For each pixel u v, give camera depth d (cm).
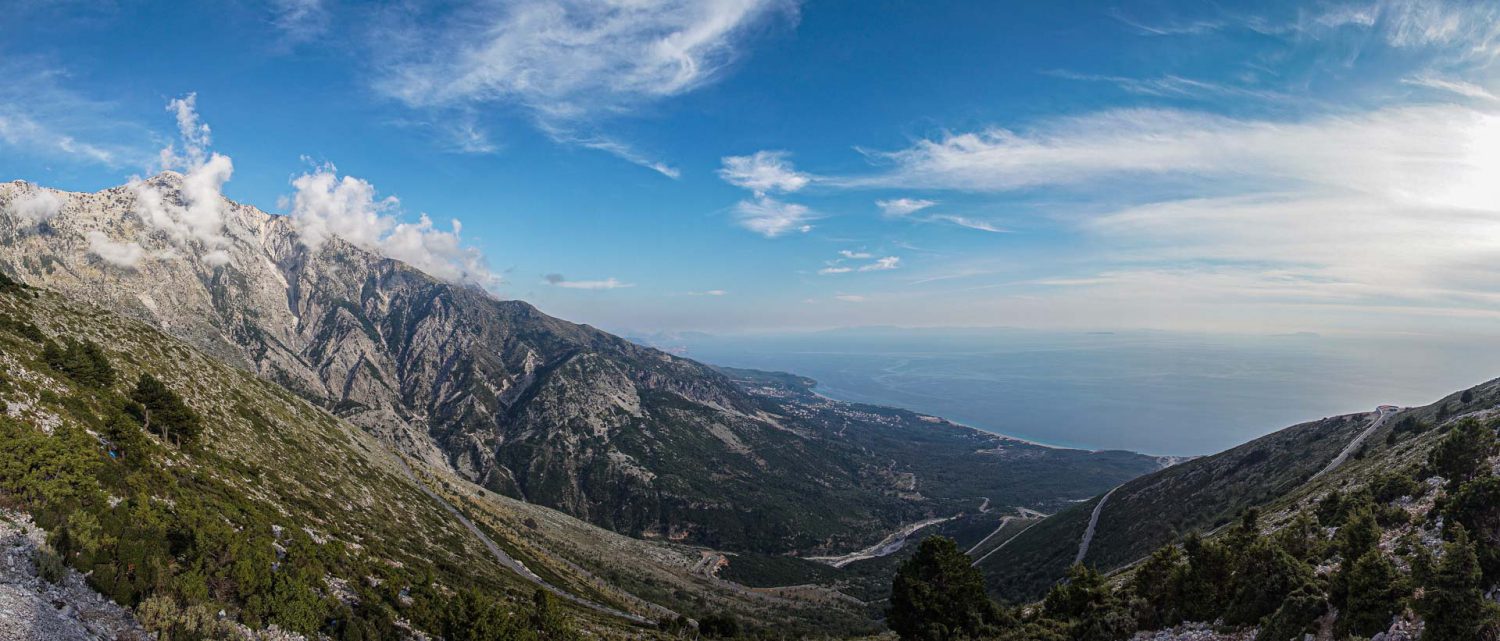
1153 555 4009
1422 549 2466
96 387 6303
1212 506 12675
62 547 2381
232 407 9556
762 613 16388
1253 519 4322
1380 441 9756
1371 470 6431
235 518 4212
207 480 5144
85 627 2041
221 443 7469
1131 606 3688
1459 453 4006
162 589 2497
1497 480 2786
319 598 3141
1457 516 2912
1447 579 2136
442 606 3847
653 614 12231
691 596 16850
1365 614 2383
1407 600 2320
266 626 2730
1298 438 14100
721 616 9075
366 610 3400
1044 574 13700
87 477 3073
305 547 3809
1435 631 2120
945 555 4731
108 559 2469
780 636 9850
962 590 4644
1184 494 14775
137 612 2297
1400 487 4394
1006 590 13900
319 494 8081
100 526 2658
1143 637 3416
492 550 11800
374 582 4078
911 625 4619
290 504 6419
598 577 14912
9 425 3158
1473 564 2136
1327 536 4131
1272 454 13925
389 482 12681
